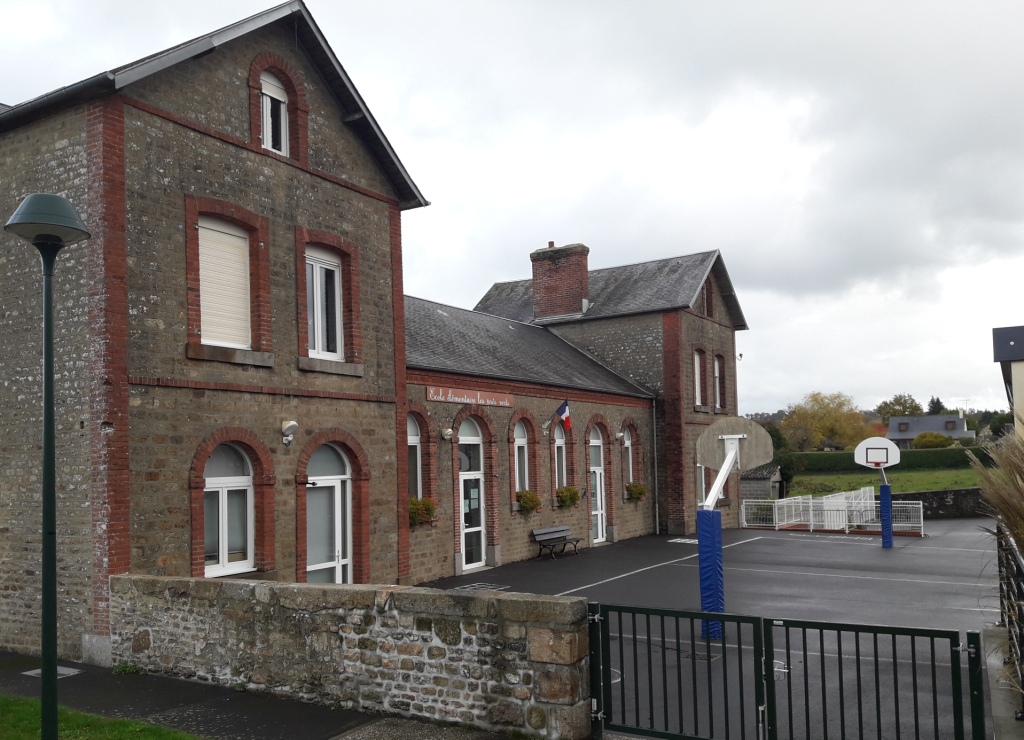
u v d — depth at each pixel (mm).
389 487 14602
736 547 24484
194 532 10938
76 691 8672
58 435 10375
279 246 12742
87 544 10070
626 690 9000
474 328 24094
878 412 113062
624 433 27219
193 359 11180
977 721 6035
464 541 19078
